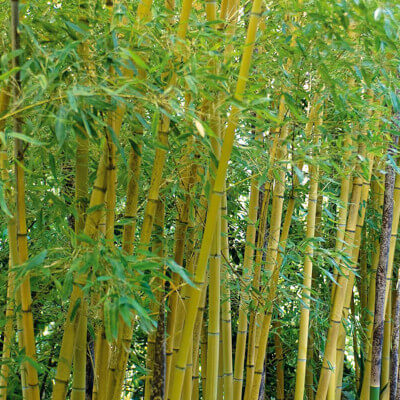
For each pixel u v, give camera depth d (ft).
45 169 5.91
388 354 9.01
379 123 7.98
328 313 8.57
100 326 5.35
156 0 5.43
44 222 5.82
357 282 9.54
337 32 4.85
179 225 5.31
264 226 6.88
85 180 4.94
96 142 4.26
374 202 8.89
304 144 5.51
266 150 6.07
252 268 7.27
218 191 4.41
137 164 5.09
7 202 4.59
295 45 5.86
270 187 7.34
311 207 6.97
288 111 6.44
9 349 5.46
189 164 5.25
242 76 4.23
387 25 4.21
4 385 5.70
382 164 8.11
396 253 9.68
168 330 5.31
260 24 5.74
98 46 4.07
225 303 6.72
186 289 5.84
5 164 4.54
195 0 5.72
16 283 3.94
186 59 4.25
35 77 3.41
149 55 4.56
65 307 6.38
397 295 9.00
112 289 3.35
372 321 8.76
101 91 3.91
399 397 9.46
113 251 3.88
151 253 3.92
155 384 4.66
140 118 4.05
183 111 3.97
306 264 7.03
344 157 6.61
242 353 6.88
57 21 4.55
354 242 8.21
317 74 5.79
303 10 5.14
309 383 9.34
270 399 10.33
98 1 4.40
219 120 4.69
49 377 7.28
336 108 6.06
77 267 3.63
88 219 4.45
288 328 9.35
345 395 10.44
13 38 3.52
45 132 5.06
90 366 7.14
